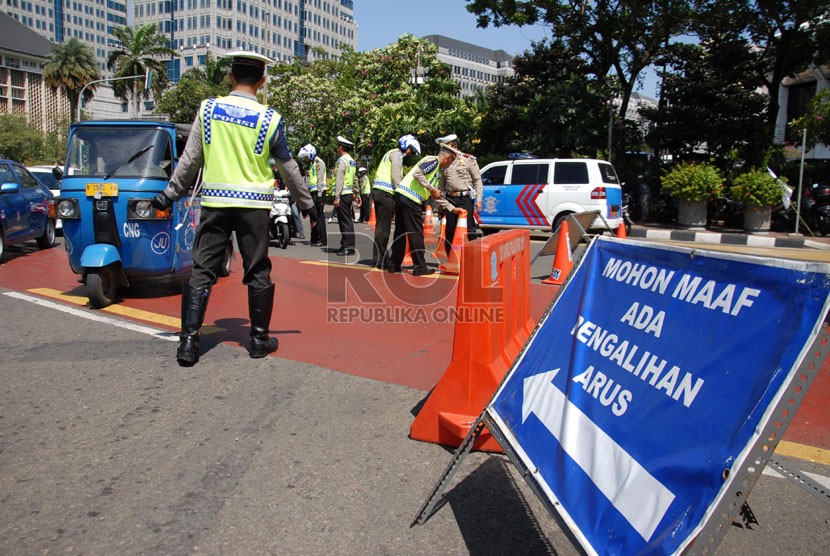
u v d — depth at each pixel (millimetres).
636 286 2584
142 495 2893
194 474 3090
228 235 4715
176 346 5098
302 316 6312
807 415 4059
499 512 2863
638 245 2693
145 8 114312
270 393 4152
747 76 22000
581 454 2260
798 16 17719
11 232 9977
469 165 9102
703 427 1921
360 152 24391
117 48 58719
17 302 6613
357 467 3217
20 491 2904
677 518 1802
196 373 4488
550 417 2488
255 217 4617
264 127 4516
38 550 2480
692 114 21766
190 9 110000
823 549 2617
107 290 6434
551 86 21969
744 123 21688
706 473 1804
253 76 4664
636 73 21969
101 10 159375
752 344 1939
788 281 1930
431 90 22672
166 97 52344
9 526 2635
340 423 3729
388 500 2924
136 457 3244
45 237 11445
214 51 107375
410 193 8531
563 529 2135
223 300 7008
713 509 1705
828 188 17281
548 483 2293
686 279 2348
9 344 5070
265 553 2506
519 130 25531
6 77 69812
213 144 4480
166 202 4691
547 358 2738
